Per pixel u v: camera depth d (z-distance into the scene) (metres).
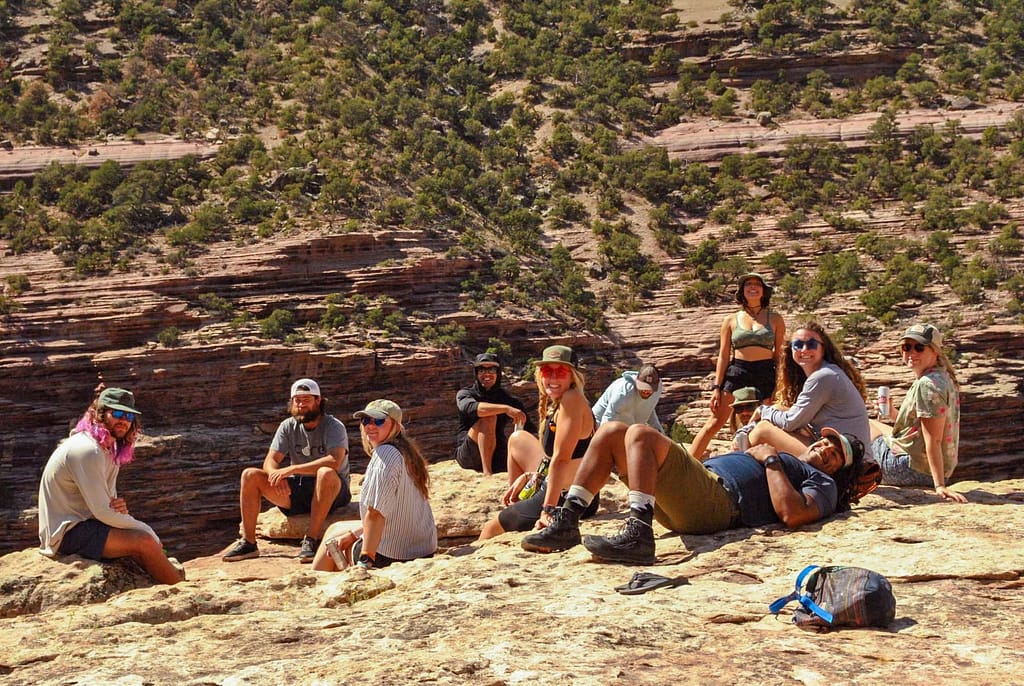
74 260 75.31
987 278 79.88
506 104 114.88
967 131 105.19
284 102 107.38
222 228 80.94
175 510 61.91
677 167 104.06
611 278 88.25
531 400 71.12
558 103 115.69
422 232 82.31
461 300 76.69
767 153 106.50
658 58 121.38
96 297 71.25
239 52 116.56
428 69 119.44
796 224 95.00
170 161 92.06
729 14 125.25
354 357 67.44
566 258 88.81
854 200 98.38
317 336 69.25
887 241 88.62
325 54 117.81
